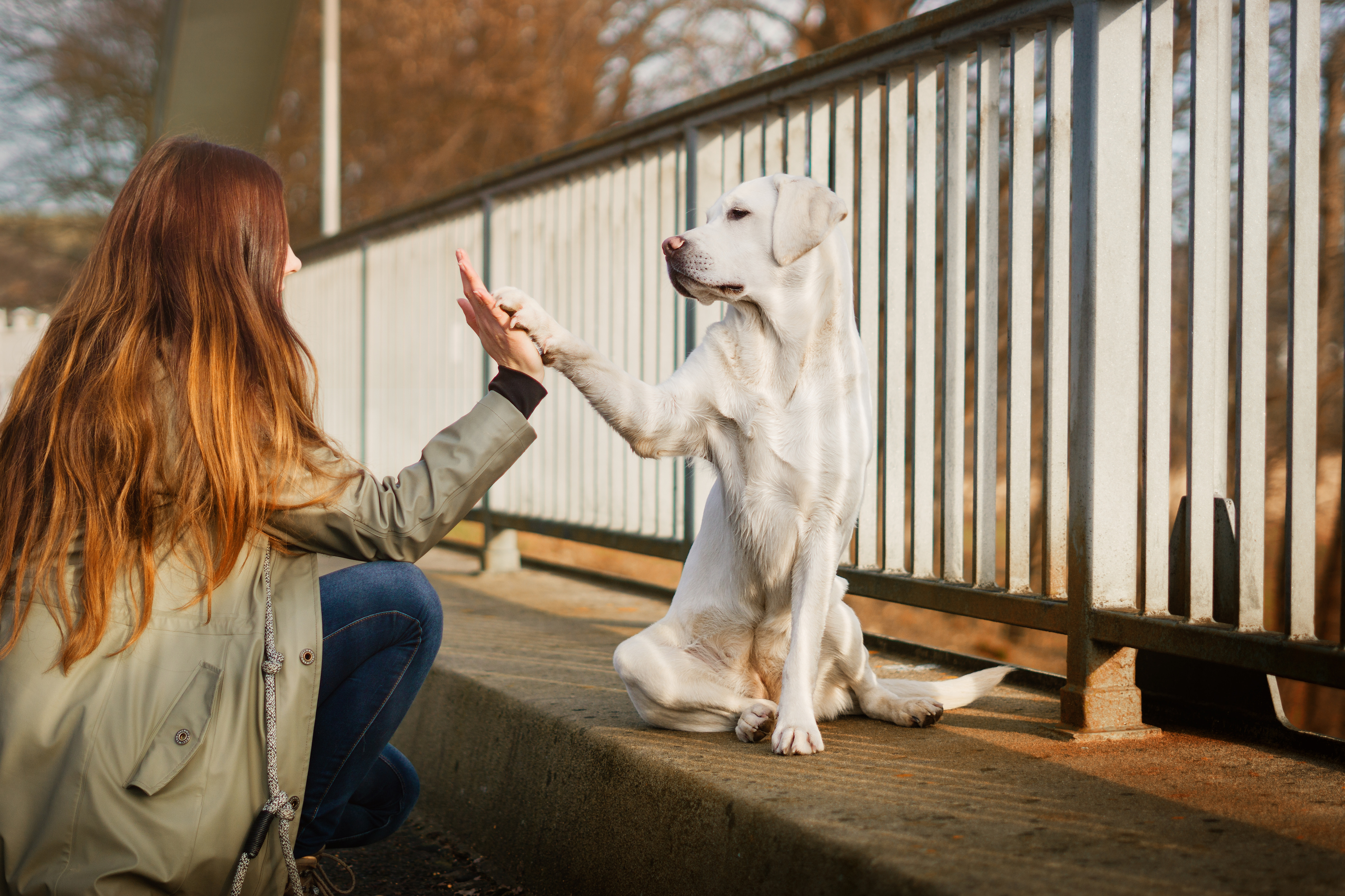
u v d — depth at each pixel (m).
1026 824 1.62
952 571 2.71
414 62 15.65
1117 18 2.20
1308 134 1.98
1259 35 2.02
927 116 2.83
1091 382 2.20
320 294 7.14
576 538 4.43
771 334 2.32
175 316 1.65
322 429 1.78
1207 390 2.15
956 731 2.24
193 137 1.85
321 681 1.89
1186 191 5.68
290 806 1.58
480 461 1.77
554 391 4.71
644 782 1.99
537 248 4.84
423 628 1.95
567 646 3.24
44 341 1.68
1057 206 2.39
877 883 1.44
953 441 2.71
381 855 2.56
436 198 5.50
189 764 1.51
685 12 13.80
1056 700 2.58
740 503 2.30
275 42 8.92
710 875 1.77
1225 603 2.13
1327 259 6.24
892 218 2.90
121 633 1.53
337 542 1.69
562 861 2.23
